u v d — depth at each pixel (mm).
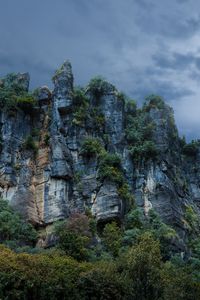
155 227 98438
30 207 96312
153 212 102625
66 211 96750
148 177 111938
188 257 100188
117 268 62719
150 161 113688
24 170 101688
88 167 104438
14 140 104625
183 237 106438
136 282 58875
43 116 111375
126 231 92000
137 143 117438
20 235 87625
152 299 58344
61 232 83312
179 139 139000
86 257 78125
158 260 62125
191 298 60281
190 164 137125
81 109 111562
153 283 58969
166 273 64000
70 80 114062
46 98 112812
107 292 57344
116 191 99375
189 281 62219
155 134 120188
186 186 127375
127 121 122625
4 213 87625
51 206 97000
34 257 59500
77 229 86750
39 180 101250
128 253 64812
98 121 114562
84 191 100688
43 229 94938
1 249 64125
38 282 53875
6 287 52156
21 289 52781
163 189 110000
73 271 59938
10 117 106312
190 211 118062
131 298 57875
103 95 120438
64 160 101875
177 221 106938
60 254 73375
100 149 106750
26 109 110188
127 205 101500
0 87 114938
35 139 107688
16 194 97625
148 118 124000
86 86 122562
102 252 85750
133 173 112688
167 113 128500
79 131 108500
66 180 100500
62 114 110062
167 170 115312
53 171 100375
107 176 101188
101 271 59250
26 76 119312
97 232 95625
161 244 93188
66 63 116250
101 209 97875
